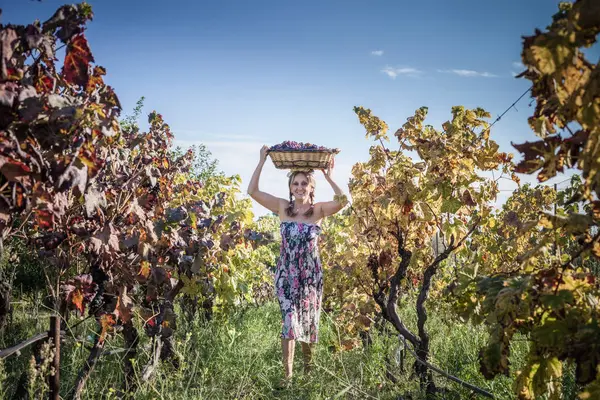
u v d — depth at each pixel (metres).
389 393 4.11
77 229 3.38
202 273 5.36
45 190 2.70
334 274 6.13
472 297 2.79
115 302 3.74
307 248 5.00
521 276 2.42
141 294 4.68
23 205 2.36
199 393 4.00
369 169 5.16
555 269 2.29
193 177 13.07
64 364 4.16
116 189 3.93
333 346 5.23
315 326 4.99
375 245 5.18
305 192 5.09
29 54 2.44
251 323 6.72
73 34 2.43
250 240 6.51
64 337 3.55
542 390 2.38
